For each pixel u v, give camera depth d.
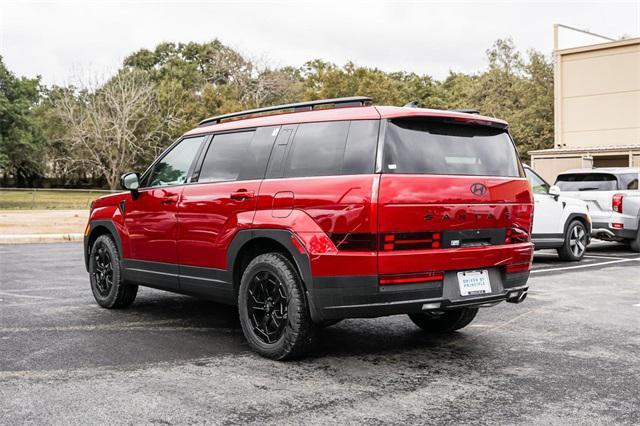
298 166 5.14
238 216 5.40
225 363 5.04
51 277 9.98
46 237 17.16
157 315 6.96
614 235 13.30
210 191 5.76
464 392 4.31
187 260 6.00
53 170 64.81
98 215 7.32
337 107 5.37
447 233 4.87
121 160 51.75
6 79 52.34
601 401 4.12
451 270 4.88
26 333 6.06
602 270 10.84
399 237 4.65
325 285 4.73
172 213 6.17
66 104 53.31
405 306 4.70
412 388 4.39
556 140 26.92
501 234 5.25
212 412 3.91
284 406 4.02
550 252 13.97
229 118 6.46
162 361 5.08
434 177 4.84
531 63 46.53
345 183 4.73
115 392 4.29
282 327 5.04
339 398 4.18
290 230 4.94
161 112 55.00
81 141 52.47
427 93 66.00
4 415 3.85
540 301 7.85
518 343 5.71
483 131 5.38
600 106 25.83
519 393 4.29
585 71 26.17
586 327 6.38
